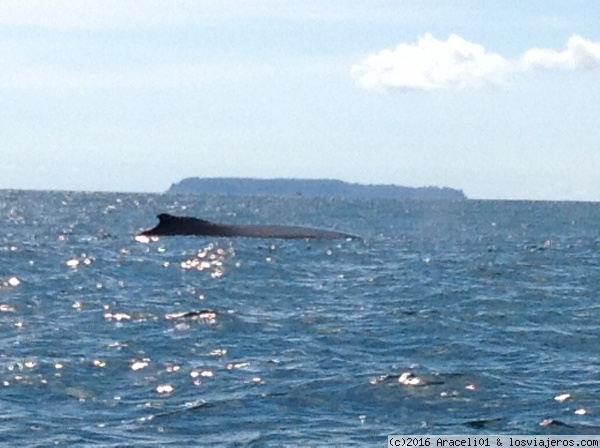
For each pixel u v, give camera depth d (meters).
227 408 18.78
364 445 16.47
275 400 19.39
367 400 19.50
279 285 39.34
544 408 18.97
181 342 25.42
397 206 198.12
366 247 59.69
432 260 51.97
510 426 17.75
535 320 30.03
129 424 17.66
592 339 26.69
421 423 17.91
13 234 67.12
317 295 36.31
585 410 18.81
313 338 26.41
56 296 34.19
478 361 23.38
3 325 27.77
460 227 98.12
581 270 47.81
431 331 27.62
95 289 36.56
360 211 155.00
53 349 24.14
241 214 133.25
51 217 99.56
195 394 19.86
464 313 31.17
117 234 68.50
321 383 20.75
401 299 35.12
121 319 29.20
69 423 17.67
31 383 20.59
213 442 16.59
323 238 63.19
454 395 19.89
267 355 23.91
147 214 116.81
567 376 21.73
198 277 41.72
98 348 24.38
